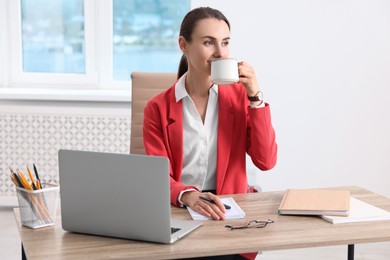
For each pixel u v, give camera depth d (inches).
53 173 178.4
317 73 174.4
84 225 78.7
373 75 175.0
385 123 176.4
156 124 99.3
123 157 75.0
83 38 186.7
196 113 97.7
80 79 187.0
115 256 71.1
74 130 176.6
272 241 75.4
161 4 184.5
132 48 186.7
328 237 76.6
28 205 81.4
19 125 177.2
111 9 183.3
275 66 173.9
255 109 95.5
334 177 178.2
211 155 98.3
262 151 97.0
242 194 96.7
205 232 78.8
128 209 75.9
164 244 75.0
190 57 94.0
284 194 96.6
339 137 177.0
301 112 175.8
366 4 172.6
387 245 154.9
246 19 172.1
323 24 173.0
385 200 93.7
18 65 187.0
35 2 185.0
